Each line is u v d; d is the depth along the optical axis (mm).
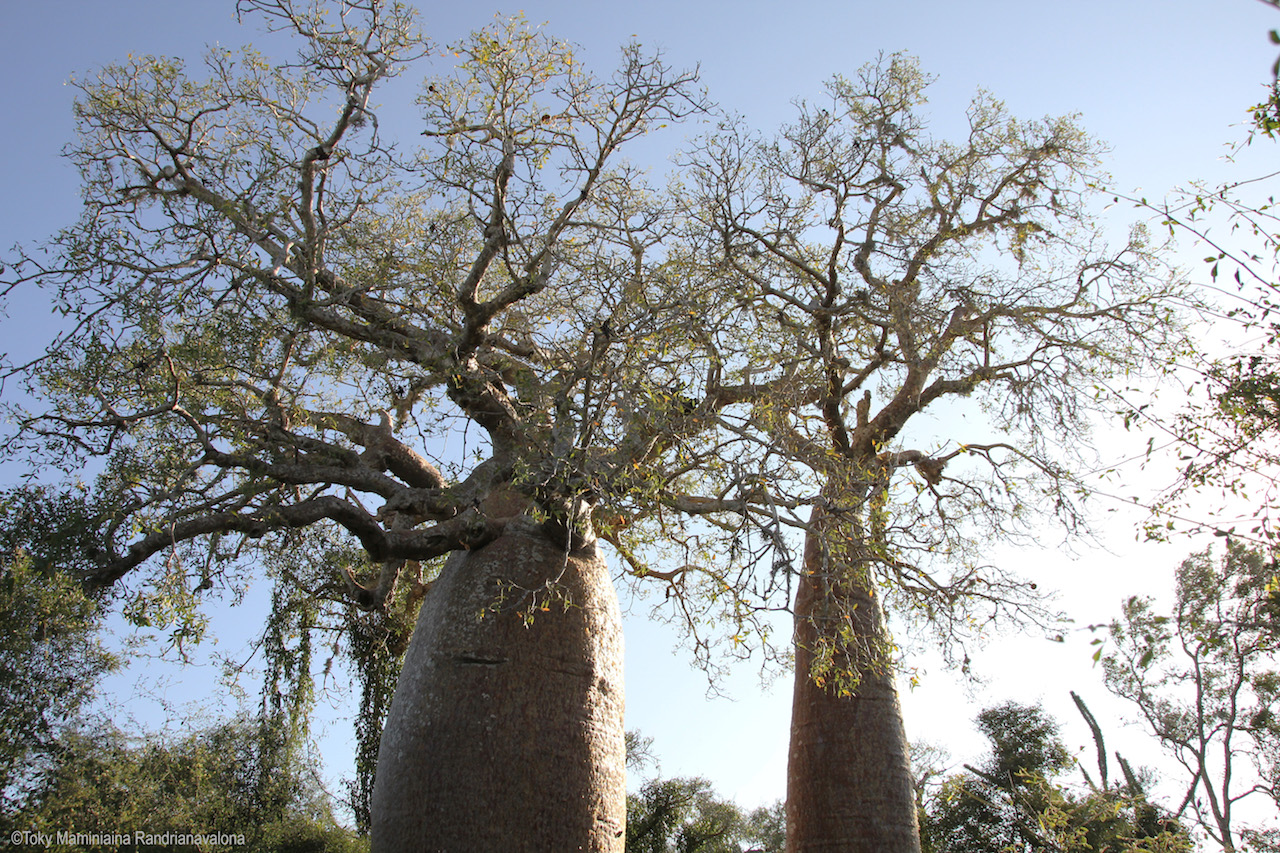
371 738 14492
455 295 9094
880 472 10422
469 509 9305
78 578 7809
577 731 8508
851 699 10625
